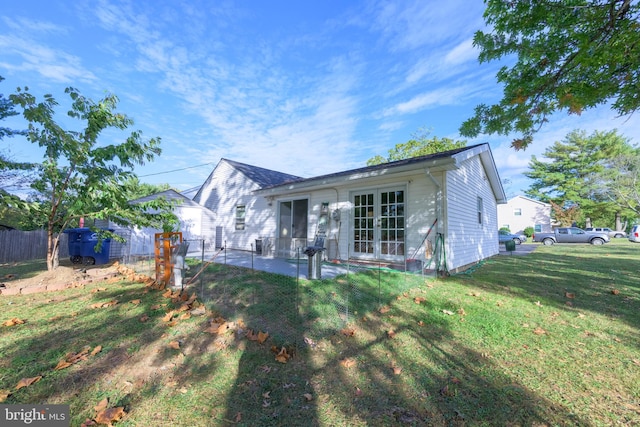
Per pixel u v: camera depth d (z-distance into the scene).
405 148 27.86
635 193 23.88
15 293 5.15
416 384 2.43
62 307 4.33
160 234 5.92
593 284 6.29
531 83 4.38
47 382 2.36
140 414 2.01
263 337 3.13
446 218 7.00
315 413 2.05
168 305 4.36
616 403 2.22
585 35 3.51
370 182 8.36
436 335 3.44
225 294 4.82
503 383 2.47
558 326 3.80
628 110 4.13
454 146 24.83
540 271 8.02
